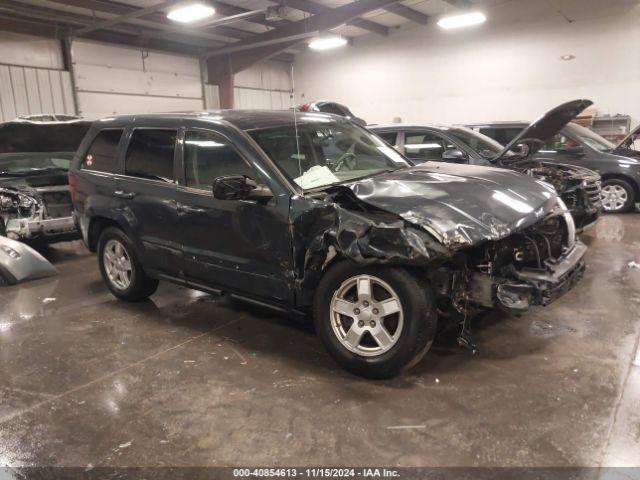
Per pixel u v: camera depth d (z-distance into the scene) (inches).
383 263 109.9
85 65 526.3
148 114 168.2
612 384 114.0
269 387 119.3
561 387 113.6
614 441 93.9
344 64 724.7
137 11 452.8
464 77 619.5
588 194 228.1
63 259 262.5
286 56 766.5
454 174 144.5
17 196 246.8
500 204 121.6
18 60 473.4
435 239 105.6
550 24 545.0
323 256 121.2
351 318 121.8
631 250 233.0
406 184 127.0
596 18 514.9
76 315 173.5
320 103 458.0
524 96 578.6
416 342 111.3
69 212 264.1
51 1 446.6
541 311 159.6
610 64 515.8
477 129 335.6
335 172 144.8
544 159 301.0
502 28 578.2
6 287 210.7
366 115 719.7
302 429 102.0
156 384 122.7
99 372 130.2
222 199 124.6
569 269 127.3
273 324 159.3
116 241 178.5
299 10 520.7
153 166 159.0
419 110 666.2
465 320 122.7
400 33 660.7
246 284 138.1
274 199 125.8
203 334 152.8
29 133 257.0
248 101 717.9
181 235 150.5
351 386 118.1
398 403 109.9
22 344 149.9
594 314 156.0
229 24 585.9
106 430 104.3
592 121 506.9
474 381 117.8
